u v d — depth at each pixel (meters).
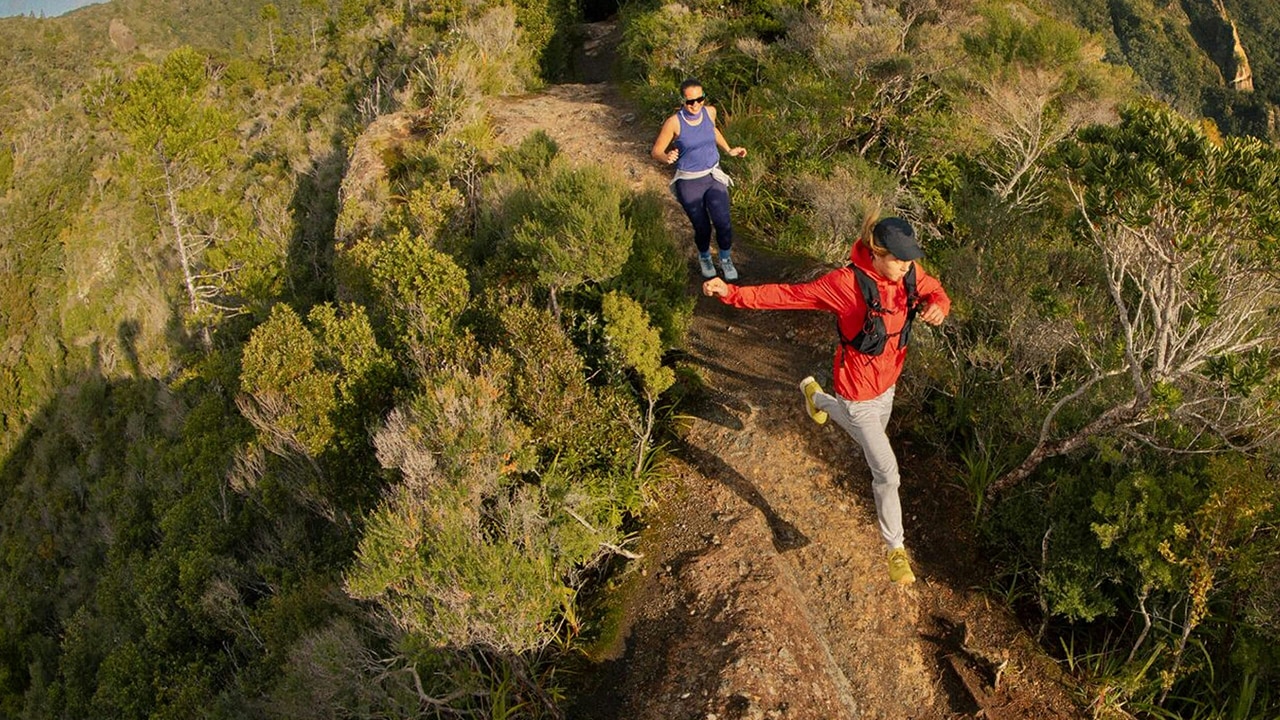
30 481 35.00
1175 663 3.48
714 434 5.20
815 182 8.03
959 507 4.53
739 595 4.03
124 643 11.71
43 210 53.38
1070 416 4.38
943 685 3.78
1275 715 3.42
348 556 6.59
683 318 5.93
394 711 3.94
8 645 21.72
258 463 8.87
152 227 45.03
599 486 4.62
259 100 51.03
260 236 21.52
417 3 33.41
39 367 44.41
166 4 126.44
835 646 3.96
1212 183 3.41
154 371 29.34
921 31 13.12
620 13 21.42
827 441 4.99
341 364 6.73
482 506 4.41
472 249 7.95
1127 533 3.69
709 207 6.09
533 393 4.91
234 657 9.09
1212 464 3.68
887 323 3.43
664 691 3.72
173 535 12.45
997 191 8.27
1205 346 3.83
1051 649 3.88
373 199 10.54
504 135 11.22
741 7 14.51
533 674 3.94
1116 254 3.94
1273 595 3.40
